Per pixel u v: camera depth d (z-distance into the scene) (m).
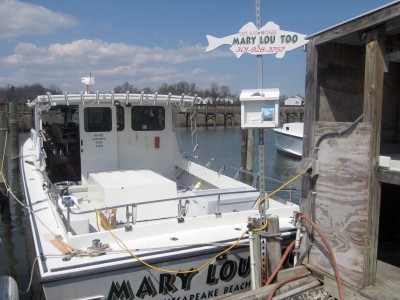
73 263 3.38
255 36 3.52
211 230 4.13
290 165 18.17
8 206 9.79
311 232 3.59
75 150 6.93
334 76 3.77
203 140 28.38
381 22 2.88
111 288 3.48
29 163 7.66
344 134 3.22
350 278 3.21
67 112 7.06
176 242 3.81
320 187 3.46
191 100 6.40
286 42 3.50
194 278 3.80
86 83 7.18
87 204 5.51
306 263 3.66
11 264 6.99
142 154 6.76
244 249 3.97
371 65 3.00
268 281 3.59
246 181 10.78
